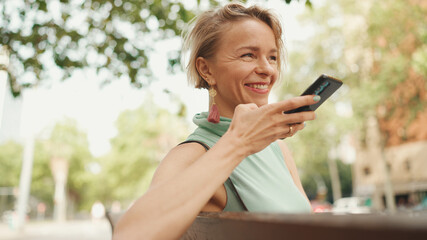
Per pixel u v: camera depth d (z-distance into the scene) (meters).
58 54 4.71
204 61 1.08
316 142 17.94
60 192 33.09
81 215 45.94
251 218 0.35
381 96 14.84
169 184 0.56
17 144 35.94
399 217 0.20
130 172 28.61
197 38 1.11
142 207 0.54
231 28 1.03
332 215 0.28
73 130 35.22
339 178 38.16
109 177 30.73
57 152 34.00
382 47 14.77
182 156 0.82
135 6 4.61
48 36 4.66
